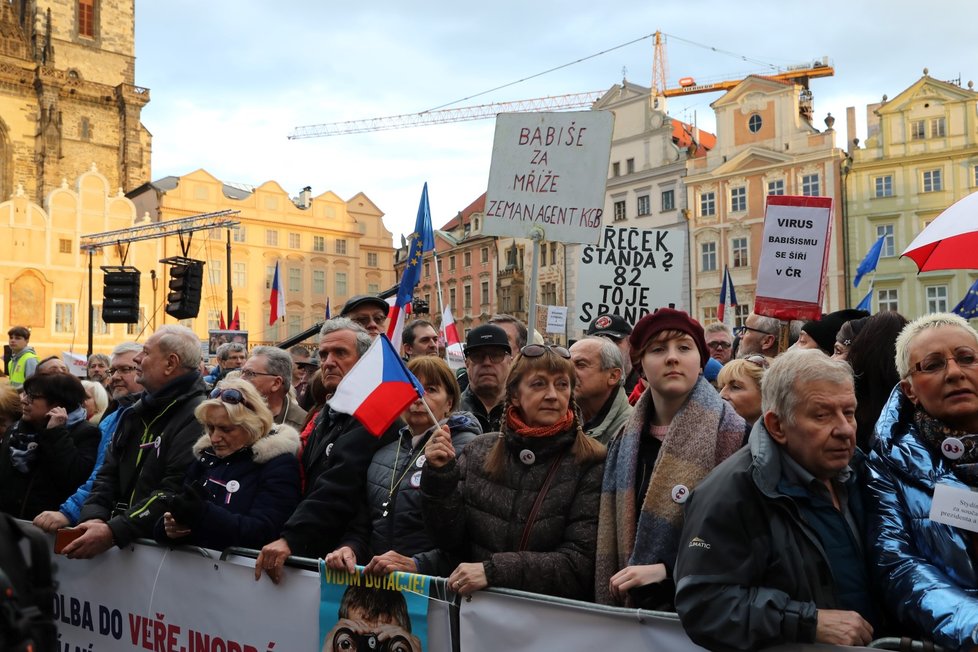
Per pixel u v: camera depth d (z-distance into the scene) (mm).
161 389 4824
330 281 63156
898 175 40969
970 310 9859
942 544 2588
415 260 6281
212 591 4039
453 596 3285
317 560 3686
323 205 63250
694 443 3201
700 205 46188
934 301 39906
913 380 2842
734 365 4180
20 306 47156
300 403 7770
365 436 4117
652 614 2852
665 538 3125
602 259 8016
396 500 3898
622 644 2912
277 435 4344
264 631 3842
